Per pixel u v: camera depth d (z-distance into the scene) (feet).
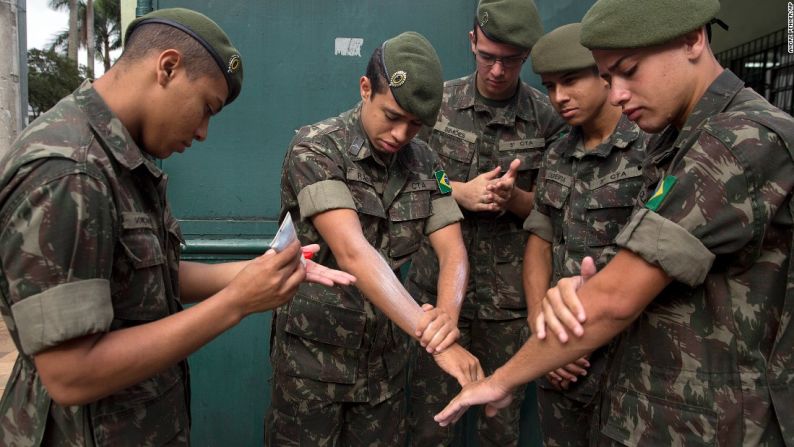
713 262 3.49
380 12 7.52
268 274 3.51
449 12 7.59
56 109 3.36
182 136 3.65
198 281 4.59
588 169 5.81
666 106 3.64
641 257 3.45
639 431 3.78
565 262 5.81
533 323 6.05
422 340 4.84
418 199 5.44
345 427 5.65
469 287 7.00
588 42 3.62
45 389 3.54
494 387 4.25
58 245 3.02
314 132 5.28
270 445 5.71
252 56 7.39
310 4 7.42
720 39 13.85
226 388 7.49
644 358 3.82
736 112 3.44
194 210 7.40
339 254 4.91
